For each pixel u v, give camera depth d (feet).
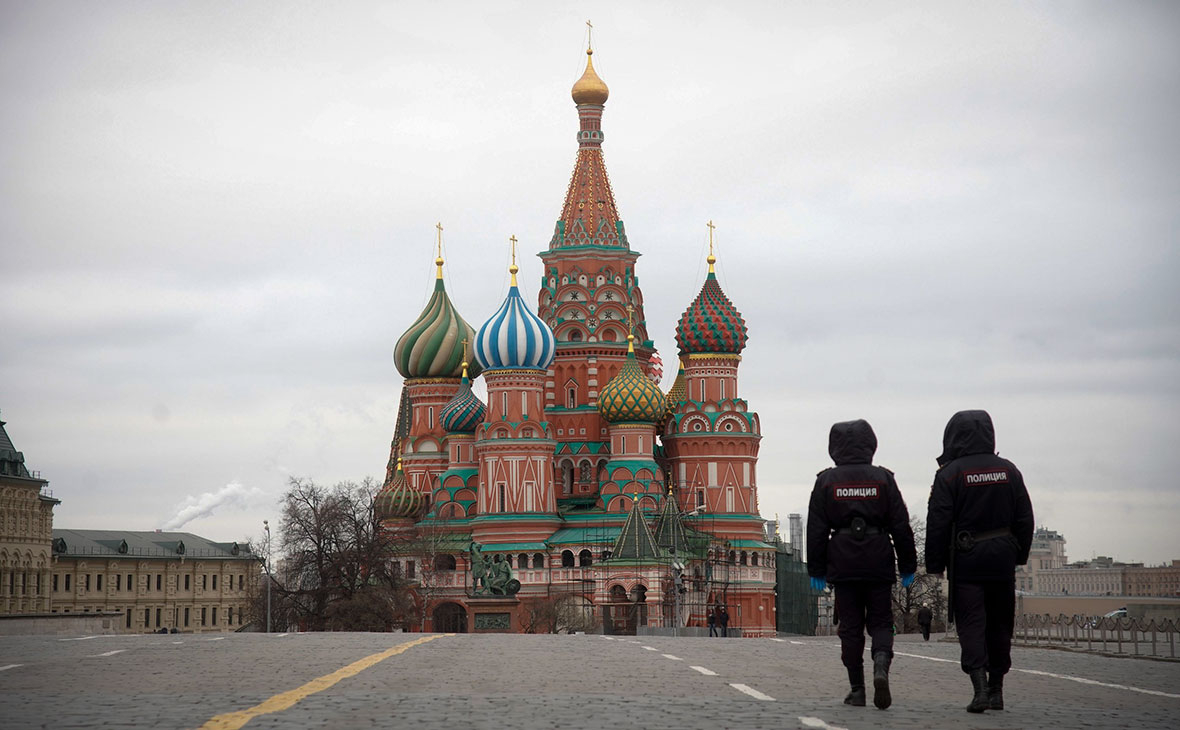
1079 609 459.32
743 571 536.42
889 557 80.07
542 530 525.34
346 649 116.78
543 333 534.37
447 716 70.08
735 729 66.08
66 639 134.51
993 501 80.48
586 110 581.94
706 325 549.13
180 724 66.13
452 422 561.84
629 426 533.14
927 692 88.84
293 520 488.02
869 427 82.43
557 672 96.12
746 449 545.85
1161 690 89.56
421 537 536.01
